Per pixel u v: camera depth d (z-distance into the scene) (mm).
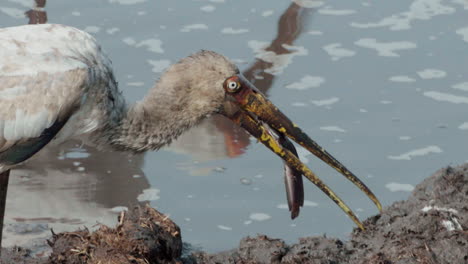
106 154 14023
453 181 12953
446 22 17000
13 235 12367
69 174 13555
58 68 11297
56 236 11727
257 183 13477
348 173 12031
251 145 14328
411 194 13016
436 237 12133
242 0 17797
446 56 16031
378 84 15406
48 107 11281
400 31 16766
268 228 12695
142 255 11469
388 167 13625
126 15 17031
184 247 12273
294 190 12141
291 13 17375
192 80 11844
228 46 16312
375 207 13000
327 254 12070
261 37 16578
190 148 14211
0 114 11180
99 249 11414
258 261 11969
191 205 13039
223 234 12547
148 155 14086
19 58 11258
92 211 12859
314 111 14766
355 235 12484
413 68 15758
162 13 17188
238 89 11781
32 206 12906
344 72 15711
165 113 12016
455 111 14734
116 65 15625
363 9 17484
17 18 16703
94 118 11750
